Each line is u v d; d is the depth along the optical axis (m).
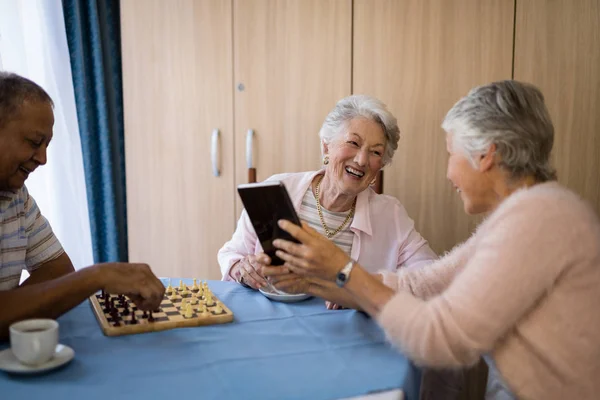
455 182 1.14
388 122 1.66
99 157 2.71
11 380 0.91
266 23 2.53
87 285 1.14
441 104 2.49
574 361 0.97
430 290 1.32
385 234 1.80
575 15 2.44
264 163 2.59
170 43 2.58
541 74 2.47
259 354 1.05
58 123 2.44
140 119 2.64
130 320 1.18
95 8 2.58
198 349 1.07
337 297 1.31
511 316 0.95
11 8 2.24
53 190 2.46
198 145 2.62
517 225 0.96
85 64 2.62
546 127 1.05
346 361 1.02
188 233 2.68
